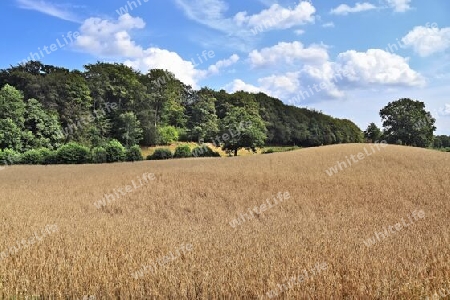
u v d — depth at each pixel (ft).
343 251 21.03
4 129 164.86
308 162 103.65
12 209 40.22
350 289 15.08
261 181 68.33
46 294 15.80
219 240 24.75
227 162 110.52
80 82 215.10
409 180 68.18
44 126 177.37
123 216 39.68
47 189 62.85
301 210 44.04
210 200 51.96
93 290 15.69
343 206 45.62
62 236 25.77
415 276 16.35
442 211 41.45
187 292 15.20
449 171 80.84
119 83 237.25
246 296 14.52
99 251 21.12
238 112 199.82
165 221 37.29
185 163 111.86
